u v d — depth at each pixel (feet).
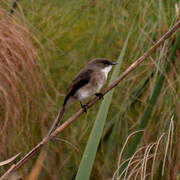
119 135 30.35
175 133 25.62
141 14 30.37
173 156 24.89
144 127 24.13
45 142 20.33
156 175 25.85
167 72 25.45
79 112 20.58
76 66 33.06
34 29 31.42
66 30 33.55
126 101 29.94
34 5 34.40
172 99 26.71
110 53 32.50
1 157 27.09
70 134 31.65
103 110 19.38
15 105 25.35
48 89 30.89
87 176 17.66
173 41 27.99
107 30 32.55
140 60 21.03
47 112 29.22
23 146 28.02
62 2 33.86
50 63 32.55
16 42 26.13
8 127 25.70
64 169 30.66
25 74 26.35
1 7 28.35
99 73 29.22
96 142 18.40
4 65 25.26
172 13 29.01
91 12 33.30
